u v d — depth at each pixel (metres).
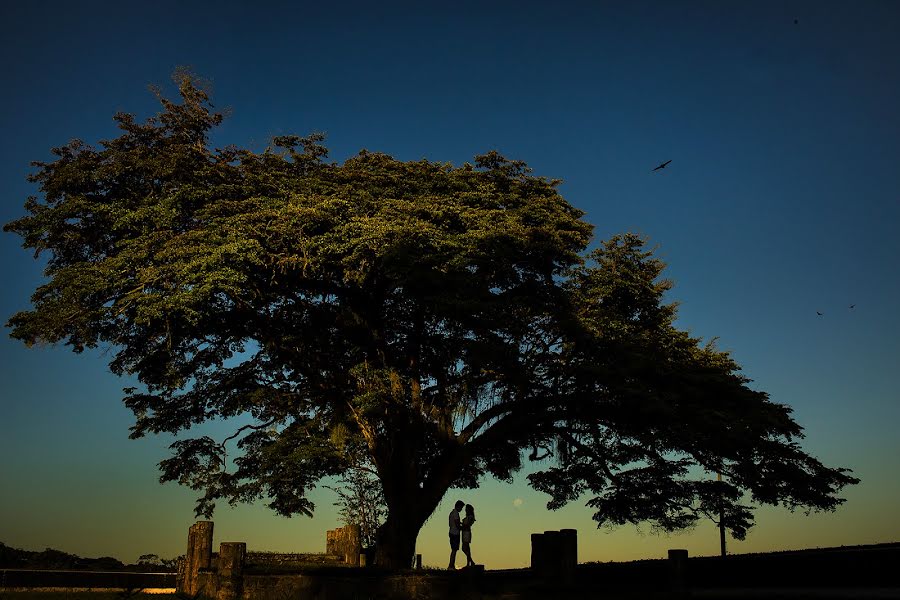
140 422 28.59
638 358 24.53
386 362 26.27
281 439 27.42
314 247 23.48
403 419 26.16
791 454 24.31
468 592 18.88
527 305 25.34
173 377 26.92
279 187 25.38
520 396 26.42
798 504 25.03
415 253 23.62
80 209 23.88
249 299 24.81
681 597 18.39
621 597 18.23
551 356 26.16
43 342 22.66
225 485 28.16
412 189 27.06
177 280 22.36
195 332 26.02
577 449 28.09
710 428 23.81
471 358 23.83
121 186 25.00
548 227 26.33
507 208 27.20
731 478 25.70
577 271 26.88
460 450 26.77
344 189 25.48
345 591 19.69
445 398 26.33
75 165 24.47
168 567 29.33
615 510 27.44
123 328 24.86
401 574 20.50
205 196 24.45
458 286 23.78
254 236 23.34
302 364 27.33
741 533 26.62
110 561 29.83
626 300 27.30
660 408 23.11
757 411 24.38
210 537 21.73
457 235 24.72
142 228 23.97
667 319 28.50
